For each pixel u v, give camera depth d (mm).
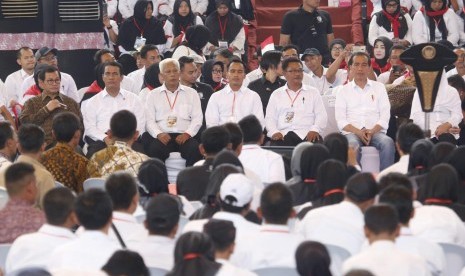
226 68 19578
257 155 12922
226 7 23469
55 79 16906
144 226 9055
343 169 10234
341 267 9156
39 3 19469
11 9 19453
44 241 9031
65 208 9062
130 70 20609
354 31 25141
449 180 10219
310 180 11031
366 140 16828
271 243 8797
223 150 11055
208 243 7461
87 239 8648
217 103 17172
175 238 9016
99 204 8648
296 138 16922
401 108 17766
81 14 19469
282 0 26062
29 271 7113
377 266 7969
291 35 23359
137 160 13312
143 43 22953
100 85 17844
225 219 8734
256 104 17141
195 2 24953
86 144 16953
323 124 17109
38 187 11914
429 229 9688
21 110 17594
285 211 8836
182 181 11570
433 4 23547
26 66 18875
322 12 23531
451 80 17703
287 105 17125
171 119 16969
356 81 17266
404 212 8992
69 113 13539
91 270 7230
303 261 7660
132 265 7289
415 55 14094
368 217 8266
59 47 19484
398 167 12562
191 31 21016
